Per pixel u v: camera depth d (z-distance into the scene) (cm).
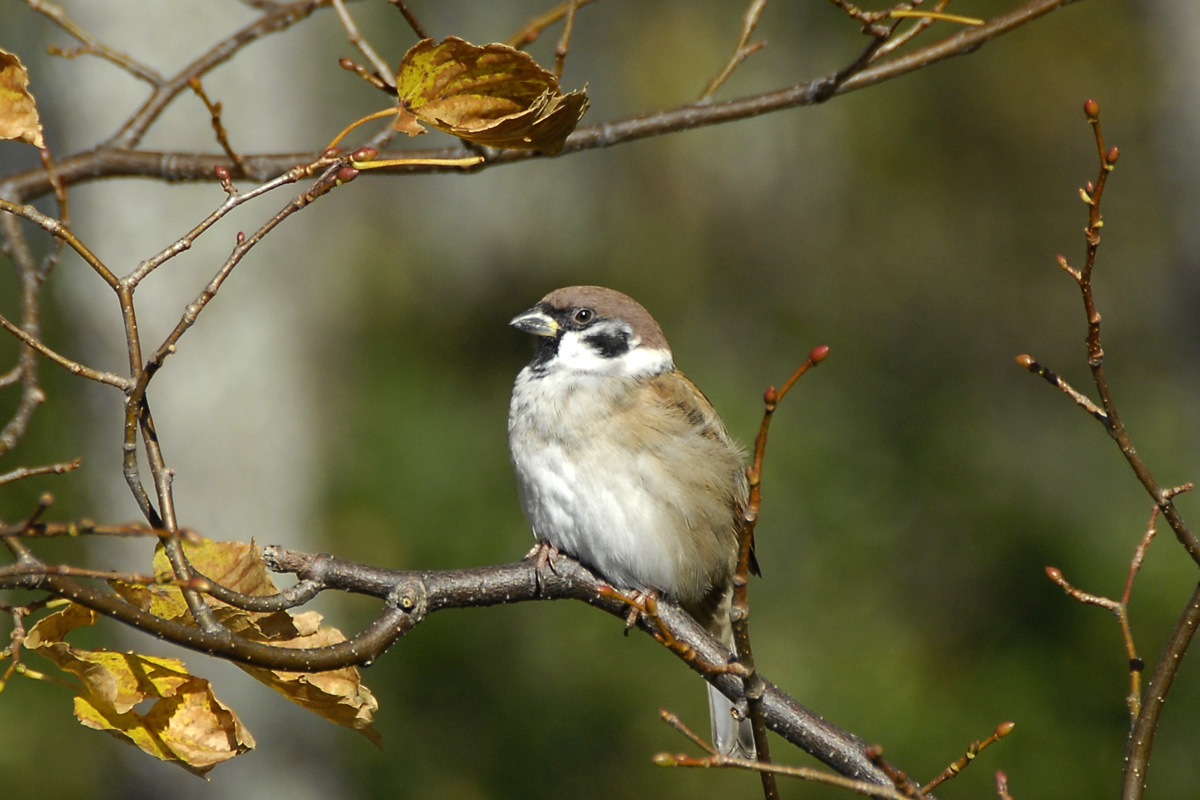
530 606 1329
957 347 1655
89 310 1237
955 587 1357
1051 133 1673
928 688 1277
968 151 1670
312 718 1266
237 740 404
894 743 1231
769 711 546
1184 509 1352
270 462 1309
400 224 1664
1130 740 464
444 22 1784
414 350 1553
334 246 1592
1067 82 1644
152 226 1239
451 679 1311
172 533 349
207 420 1277
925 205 1683
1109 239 1709
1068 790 1186
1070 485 1445
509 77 422
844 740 542
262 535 1310
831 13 1641
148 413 406
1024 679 1255
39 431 1291
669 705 1288
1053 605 1310
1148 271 1705
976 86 1644
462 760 1282
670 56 1620
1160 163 1526
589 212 1670
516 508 1366
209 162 657
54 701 1250
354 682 432
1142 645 1229
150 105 683
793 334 1614
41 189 661
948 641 1319
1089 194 441
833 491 1416
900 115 1653
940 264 1683
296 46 1403
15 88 406
